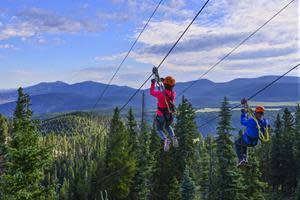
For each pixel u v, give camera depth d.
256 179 54.78
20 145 28.30
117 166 72.94
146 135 71.12
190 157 70.94
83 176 86.62
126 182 71.31
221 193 53.69
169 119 12.39
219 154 54.25
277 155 87.88
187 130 70.19
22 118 30.02
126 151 73.25
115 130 75.56
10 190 26.69
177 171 70.75
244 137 13.23
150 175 70.94
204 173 65.75
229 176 52.69
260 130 12.92
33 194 27.11
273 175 88.94
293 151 85.81
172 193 66.56
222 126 53.88
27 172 27.48
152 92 12.33
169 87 12.27
